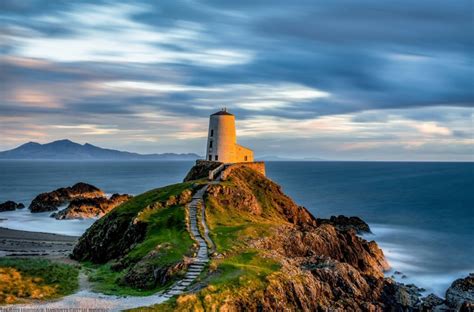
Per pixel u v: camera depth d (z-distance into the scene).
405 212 169.88
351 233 90.50
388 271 89.25
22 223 125.12
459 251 105.69
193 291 44.59
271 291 47.84
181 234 64.06
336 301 55.12
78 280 52.06
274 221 83.94
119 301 42.44
